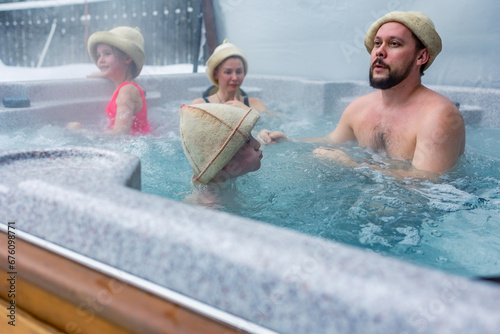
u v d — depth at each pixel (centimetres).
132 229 53
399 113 170
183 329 48
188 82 386
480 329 34
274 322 43
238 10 460
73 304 57
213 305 47
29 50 729
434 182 141
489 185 142
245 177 133
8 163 79
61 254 60
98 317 55
